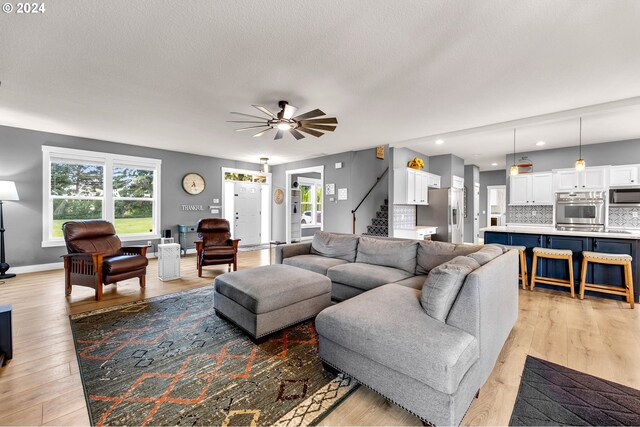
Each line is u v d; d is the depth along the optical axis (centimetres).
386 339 155
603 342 237
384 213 594
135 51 229
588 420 151
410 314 176
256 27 200
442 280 171
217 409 160
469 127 441
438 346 142
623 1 173
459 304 164
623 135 491
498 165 841
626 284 326
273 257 643
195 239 682
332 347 185
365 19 192
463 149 623
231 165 756
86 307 316
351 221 638
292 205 893
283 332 257
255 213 828
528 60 243
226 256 472
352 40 216
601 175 529
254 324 232
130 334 252
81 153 518
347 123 421
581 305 329
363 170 623
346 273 309
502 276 204
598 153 549
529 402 166
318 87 297
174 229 648
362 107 355
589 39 212
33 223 479
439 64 251
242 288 250
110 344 233
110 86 294
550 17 188
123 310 308
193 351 223
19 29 199
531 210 664
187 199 671
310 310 267
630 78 275
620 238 350
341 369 180
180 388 178
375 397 171
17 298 346
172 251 440
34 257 480
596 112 346
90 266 345
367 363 165
